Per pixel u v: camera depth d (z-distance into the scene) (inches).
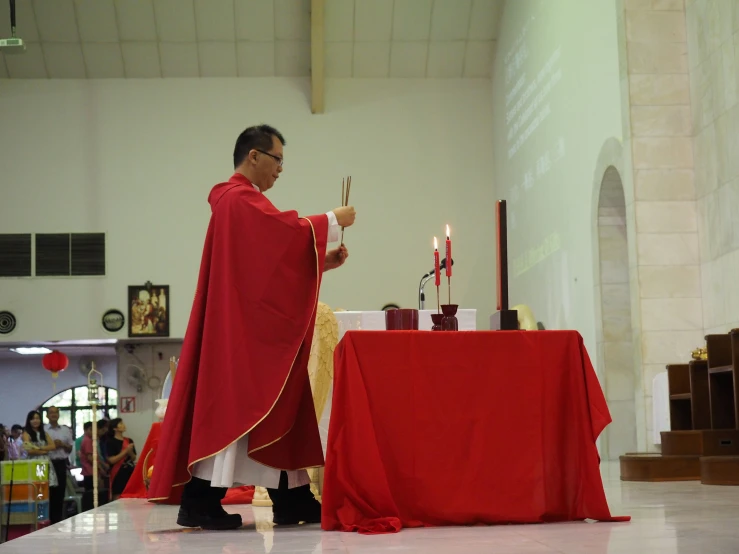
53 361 544.7
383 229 545.6
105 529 134.2
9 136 547.8
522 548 92.4
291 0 534.3
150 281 540.1
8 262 538.6
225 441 122.6
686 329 295.9
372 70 557.3
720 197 281.4
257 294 127.0
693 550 88.6
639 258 298.5
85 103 552.1
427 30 545.6
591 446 122.0
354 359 120.8
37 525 343.0
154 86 555.2
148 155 550.0
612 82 325.1
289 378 126.2
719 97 281.4
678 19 308.5
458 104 558.9
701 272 297.9
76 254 540.1
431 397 121.6
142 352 573.0
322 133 553.6
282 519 132.3
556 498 121.4
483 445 120.9
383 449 120.0
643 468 224.5
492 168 553.6
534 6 445.4
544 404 123.3
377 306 538.0
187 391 128.6
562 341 125.0
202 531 126.1
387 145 553.9
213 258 130.5
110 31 539.8
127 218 544.1
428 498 119.0
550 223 418.6
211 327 127.8
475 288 540.4
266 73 556.7
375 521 114.7
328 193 549.0
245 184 136.7
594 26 344.8
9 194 543.8
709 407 240.8
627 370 338.6
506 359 123.6
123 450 467.2
